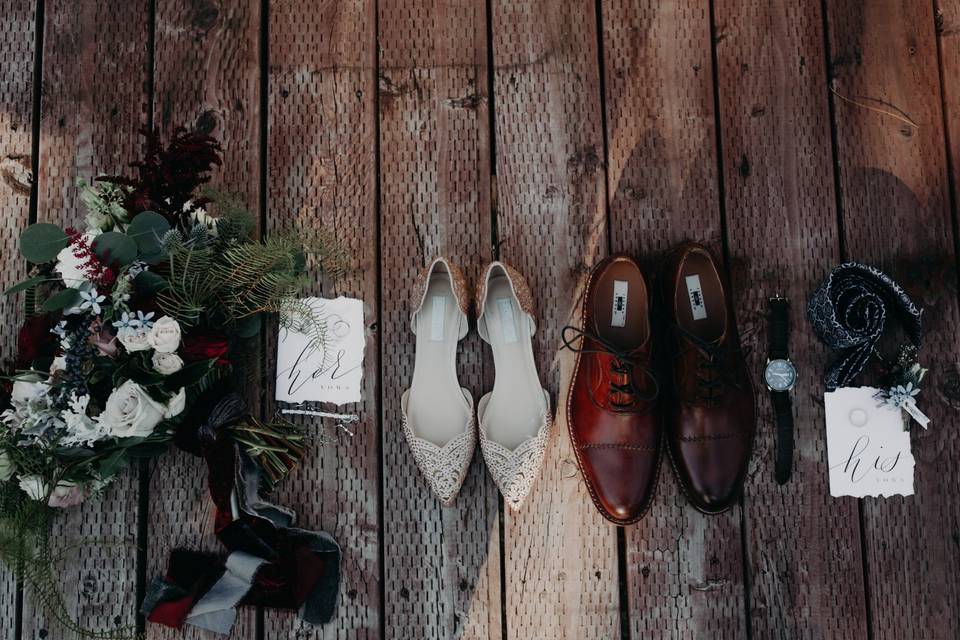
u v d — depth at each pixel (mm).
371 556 1326
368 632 1312
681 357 1297
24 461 1182
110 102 1411
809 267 1382
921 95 1409
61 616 1295
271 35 1417
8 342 1362
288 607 1281
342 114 1409
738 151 1401
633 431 1289
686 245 1303
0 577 1316
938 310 1373
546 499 1338
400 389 1358
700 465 1291
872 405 1345
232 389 1292
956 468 1344
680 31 1417
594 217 1390
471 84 1409
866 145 1401
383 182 1398
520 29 1416
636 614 1319
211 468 1239
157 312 1186
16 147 1404
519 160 1400
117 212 1210
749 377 1331
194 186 1217
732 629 1316
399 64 1413
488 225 1390
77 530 1327
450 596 1318
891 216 1391
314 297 1371
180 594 1292
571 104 1407
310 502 1335
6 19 1417
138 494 1339
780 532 1334
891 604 1321
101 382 1202
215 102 1409
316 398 1350
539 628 1316
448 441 1279
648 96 1410
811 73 1411
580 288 1378
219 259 1234
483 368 1368
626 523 1293
